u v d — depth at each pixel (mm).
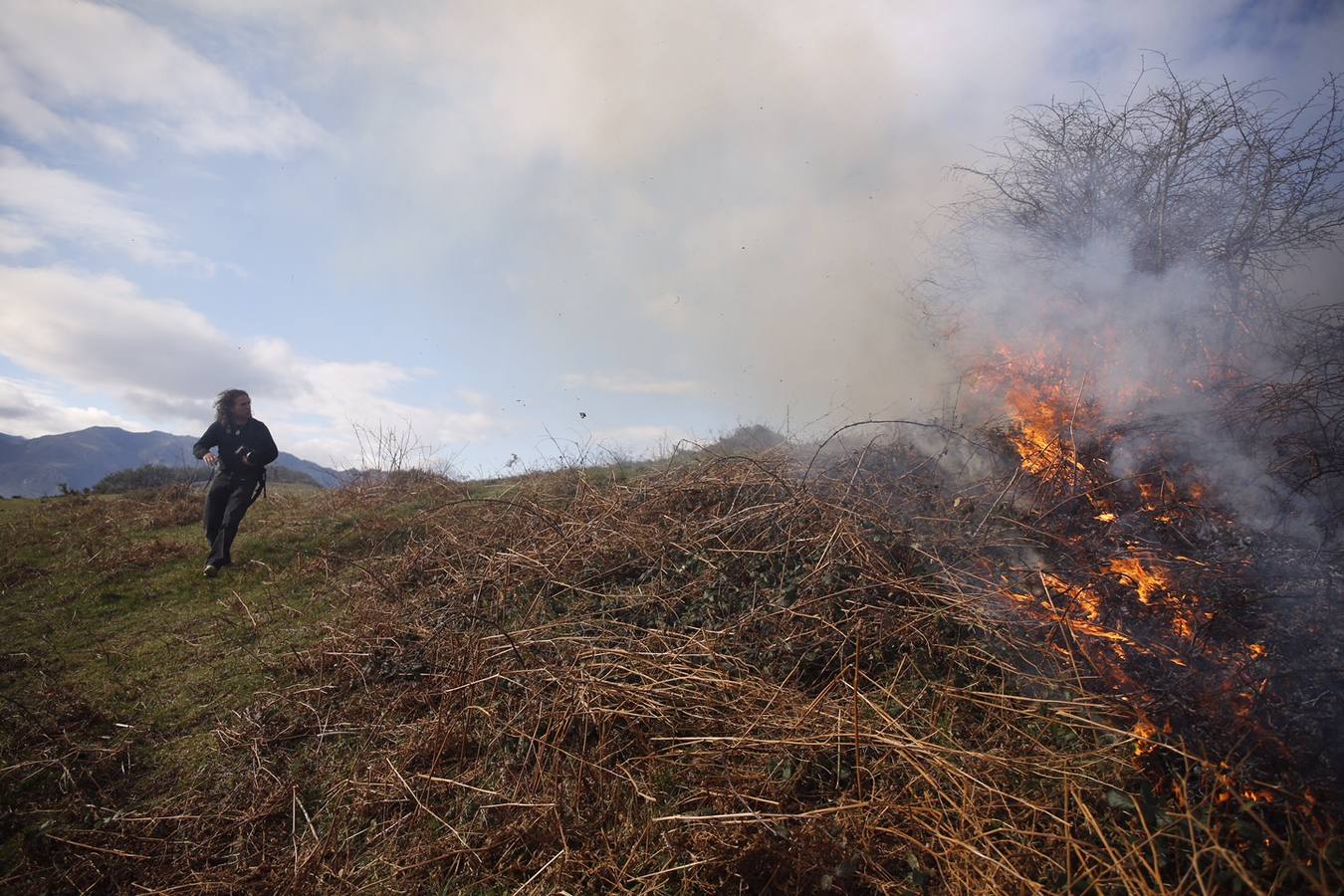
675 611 5074
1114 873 2697
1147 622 3992
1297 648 3537
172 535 9000
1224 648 3656
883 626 4391
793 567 5156
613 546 5949
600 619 5156
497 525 7066
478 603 5699
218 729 4652
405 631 5445
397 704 4625
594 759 3807
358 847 3613
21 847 3684
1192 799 2910
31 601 7117
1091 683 3682
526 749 3994
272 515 9477
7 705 5047
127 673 5520
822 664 4277
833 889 2865
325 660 5301
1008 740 3480
